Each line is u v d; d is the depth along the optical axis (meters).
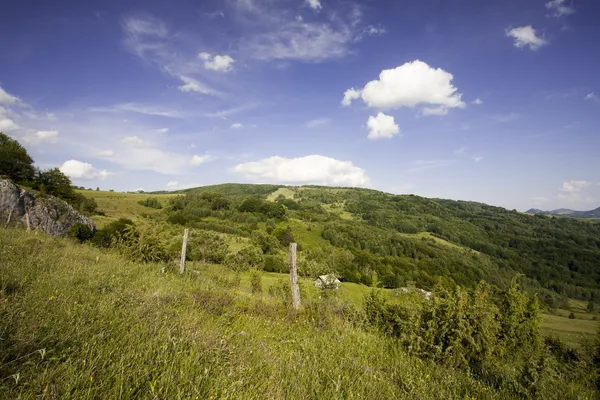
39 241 11.19
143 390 2.54
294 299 8.62
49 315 3.41
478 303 6.34
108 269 8.17
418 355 5.93
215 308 6.69
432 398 3.87
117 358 2.89
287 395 3.19
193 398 2.53
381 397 3.66
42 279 5.32
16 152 39.38
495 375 5.13
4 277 4.64
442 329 6.06
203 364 3.29
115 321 3.79
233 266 14.57
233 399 2.81
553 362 5.23
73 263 8.13
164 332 3.80
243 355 3.96
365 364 4.81
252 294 10.34
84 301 4.48
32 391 2.17
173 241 24.41
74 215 27.25
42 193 26.14
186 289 8.02
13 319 3.09
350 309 8.58
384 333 7.25
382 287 8.72
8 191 23.05
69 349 2.73
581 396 4.46
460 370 5.39
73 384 2.31
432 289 7.05
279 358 4.28
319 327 7.08
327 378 3.83
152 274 9.66
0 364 2.27
